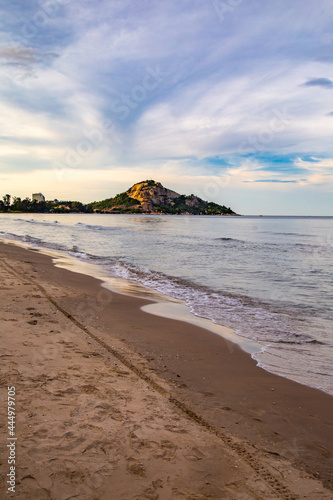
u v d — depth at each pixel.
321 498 2.53
